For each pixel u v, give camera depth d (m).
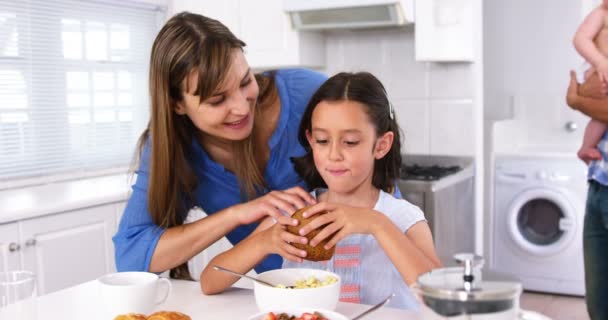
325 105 1.11
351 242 1.20
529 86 4.09
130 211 1.24
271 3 3.15
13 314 0.89
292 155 1.40
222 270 1.05
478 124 3.24
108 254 2.67
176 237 1.17
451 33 2.97
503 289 0.64
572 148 3.90
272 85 1.41
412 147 3.38
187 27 1.14
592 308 2.54
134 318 0.85
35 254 2.37
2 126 2.87
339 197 1.26
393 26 3.16
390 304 1.18
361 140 1.11
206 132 1.27
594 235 2.51
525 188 3.64
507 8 4.12
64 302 1.06
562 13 3.96
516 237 3.66
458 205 3.00
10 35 2.88
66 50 3.13
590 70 2.83
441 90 3.27
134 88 3.53
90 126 3.28
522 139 4.09
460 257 0.68
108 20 3.33
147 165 1.27
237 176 1.35
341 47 3.47
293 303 0.91
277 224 1.06
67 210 2.47
